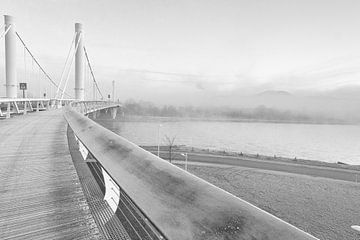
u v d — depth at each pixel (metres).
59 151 5.54
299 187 34.25
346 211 25.17
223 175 39.16
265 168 46.59
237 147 98.56
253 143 114.94
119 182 1.64
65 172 3.82
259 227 0.76
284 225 0.73
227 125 198.12
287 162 55.16
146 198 1.29
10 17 32.97
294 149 107.25
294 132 189.50
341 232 20.25
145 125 127.31
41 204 2.65
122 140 2.21
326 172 46.31
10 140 7.13
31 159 4.72
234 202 0.91
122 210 2.14
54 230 2.13
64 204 2.64
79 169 3.96
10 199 2.79
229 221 0.85
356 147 124.75
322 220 22.70
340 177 42.41
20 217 2.36
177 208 1.07
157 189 1.27
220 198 0.97
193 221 0.96
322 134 189.12
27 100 21.16
